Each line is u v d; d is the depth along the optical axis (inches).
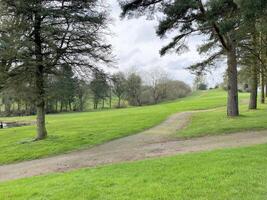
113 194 270.1
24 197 288.0
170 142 610.5
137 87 3319.4
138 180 306.8
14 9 671.1
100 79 785.6
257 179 277.4
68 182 326.6
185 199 242.5
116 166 392.2
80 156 553.3
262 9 466.9
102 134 812.0
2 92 721.6
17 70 704.4
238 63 1000.2
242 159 356.8
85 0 739.4
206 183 276.2
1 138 971.9
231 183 269.6
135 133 822.5
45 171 458.6
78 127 1050.7
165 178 305.3
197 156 399.9
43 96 719.1
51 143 706.8
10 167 532.7
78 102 2955.2
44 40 710.5
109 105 3284.9
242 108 1305.4
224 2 631.8
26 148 673.6
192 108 1701.5
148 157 466.0
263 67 908.0
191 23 786.2
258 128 672.4
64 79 733.9
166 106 2052.2
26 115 2507.4
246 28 613.9
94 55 764.6
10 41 658.8
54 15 698.8
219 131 677.3
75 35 729.0
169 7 721.6
